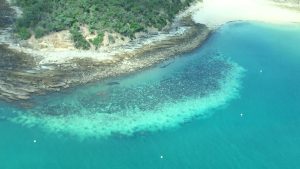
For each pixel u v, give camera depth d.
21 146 50.41
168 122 55.81
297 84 66.19
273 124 57.12
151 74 65.12
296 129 56.44
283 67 70.56
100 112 56.38
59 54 66.62
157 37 74.44
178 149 51.59
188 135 53.91
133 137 52.81
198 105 59.50
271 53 74.38
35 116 54.81
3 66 62.91
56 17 72.06
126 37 71.88
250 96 62.50
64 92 59.25
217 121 56.81
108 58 67.12
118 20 73.19
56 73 62.50
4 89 58.75
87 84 61.25
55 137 51.97
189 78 65.25
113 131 53.50
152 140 52.59
